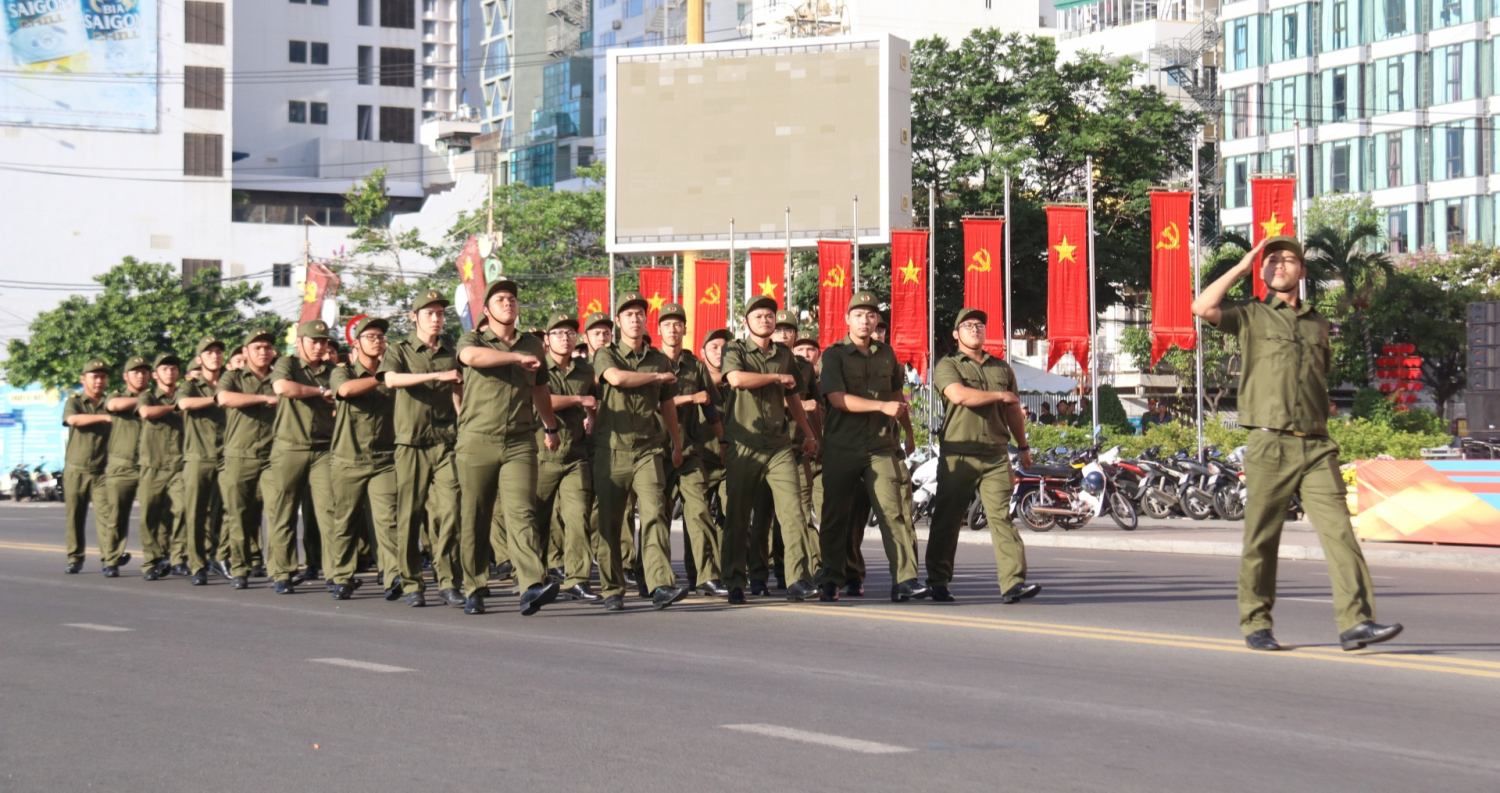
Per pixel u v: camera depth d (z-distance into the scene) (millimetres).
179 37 62656
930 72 48406
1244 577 8312
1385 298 48531
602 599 10812
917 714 6453
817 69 31266
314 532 13445
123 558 13805
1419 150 59438
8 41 60750
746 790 5129
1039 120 49781
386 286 53969
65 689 7305
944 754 5660
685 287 32500
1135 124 49188
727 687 7156
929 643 8602
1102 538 18172
